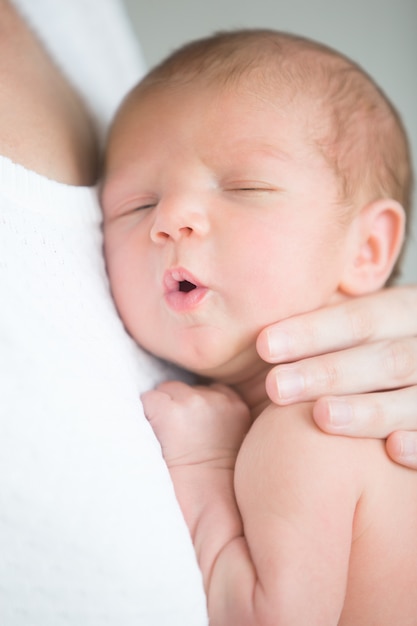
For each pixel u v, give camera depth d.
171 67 0.89
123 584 0.55
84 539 0.54
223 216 0.76
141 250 0.79
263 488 0.67
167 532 0.59
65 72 0.99
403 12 1.70
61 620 0.55
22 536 0.53
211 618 0.63
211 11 1.80
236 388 0.85
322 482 0.66
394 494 0.71
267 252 0.76
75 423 0.56
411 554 0.72
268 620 0.60
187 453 0.74
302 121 0.81
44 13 1.03
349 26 1.73
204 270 0.75
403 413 0.72
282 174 0.78
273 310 0.76
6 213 0.64
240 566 0.64
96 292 0.73
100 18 1.21
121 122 0.88
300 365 0.73
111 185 0.85
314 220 0.79
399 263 1.01
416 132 1.71
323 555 0.63
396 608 0.72
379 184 0.88
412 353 0.76
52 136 0.82
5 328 0.55
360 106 0.87
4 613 0.54
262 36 0.91
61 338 0.60
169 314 0.77
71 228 0.75
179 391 0.78
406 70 1.71
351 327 0.77
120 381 0.66
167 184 0.80
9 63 0.83
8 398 0.53
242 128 0.80
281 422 0.70
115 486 0.57
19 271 0.60
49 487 0.53
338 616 0.64
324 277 0.80
